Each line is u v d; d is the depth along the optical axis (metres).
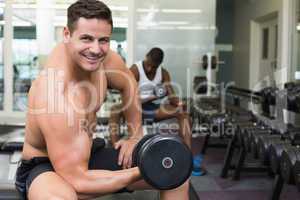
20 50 5.11
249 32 7.07
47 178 1.12
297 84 4.13
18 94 5.12
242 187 3.08
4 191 1.37
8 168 2.50
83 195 1.09
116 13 5.10
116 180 1.07
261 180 3.27
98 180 1.07
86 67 1.08
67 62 1.15
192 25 5.43
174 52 5.44
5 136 3.68
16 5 5.03
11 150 2.90
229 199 2.79
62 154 1.06
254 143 2.88
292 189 3.01
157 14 5.34
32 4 5.02
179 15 5.39
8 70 5.12
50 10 5.01
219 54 8.39
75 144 1.07
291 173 2.20
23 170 1.32
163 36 5.39
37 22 5.05
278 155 2.44
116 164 1.36
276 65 5.84
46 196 1.06
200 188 3.05
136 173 1.08
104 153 1.39
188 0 5.38
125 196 1.85
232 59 8.31
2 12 5.05
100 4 1.05
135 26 5.25
